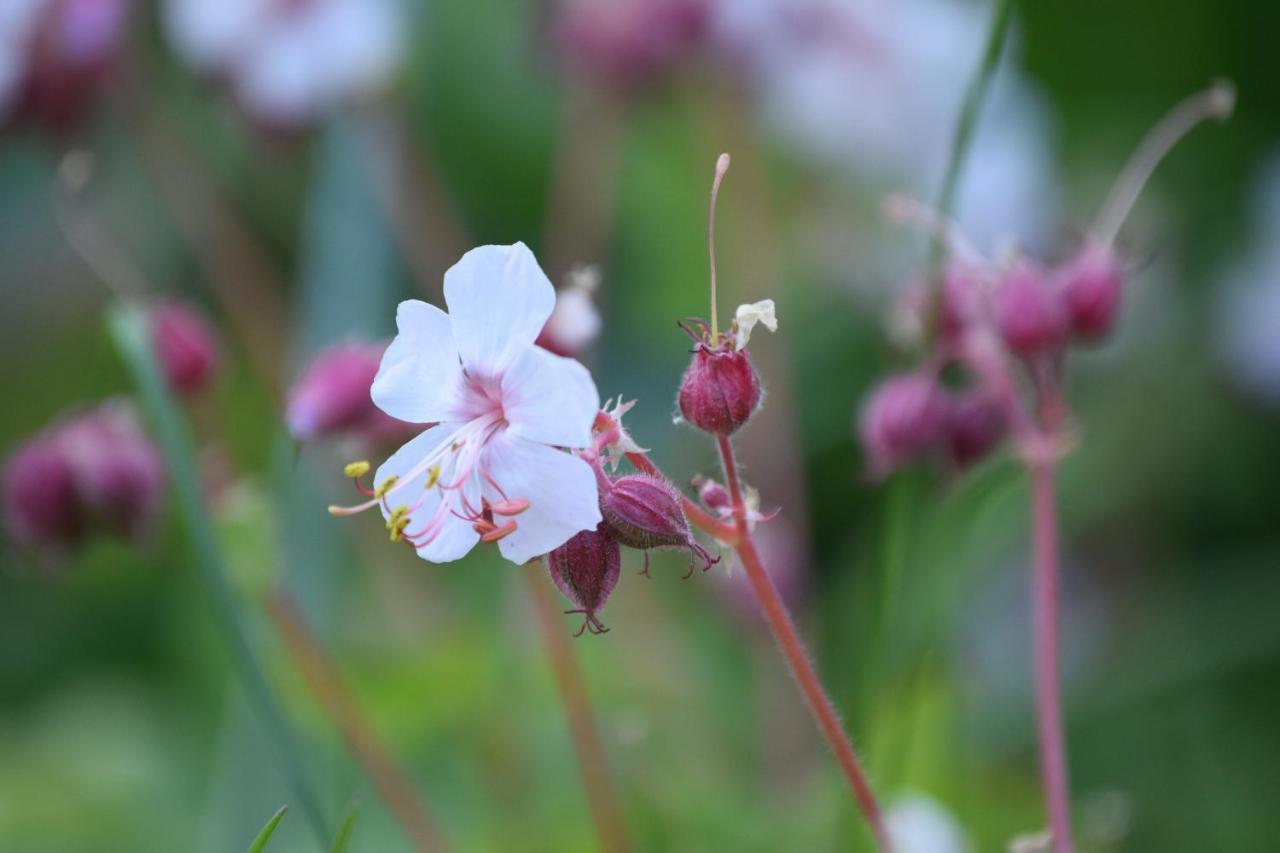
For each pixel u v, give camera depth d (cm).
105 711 68
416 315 49
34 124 66
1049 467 54
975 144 72
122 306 58
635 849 59
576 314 54
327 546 63
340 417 55
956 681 59
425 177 74
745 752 64
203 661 67
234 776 60
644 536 50
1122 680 64
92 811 64
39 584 74
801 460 74
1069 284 54
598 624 50
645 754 61
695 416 50
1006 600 67
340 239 70
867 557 63
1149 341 73
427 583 66
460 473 49
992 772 62
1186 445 71
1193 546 70
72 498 58
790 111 74
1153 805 62
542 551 49
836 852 55
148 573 71
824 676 64
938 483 58
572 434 48
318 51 70
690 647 67
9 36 64
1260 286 71
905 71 72
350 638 65
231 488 58
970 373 61
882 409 55
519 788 62
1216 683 64
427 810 60
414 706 62
